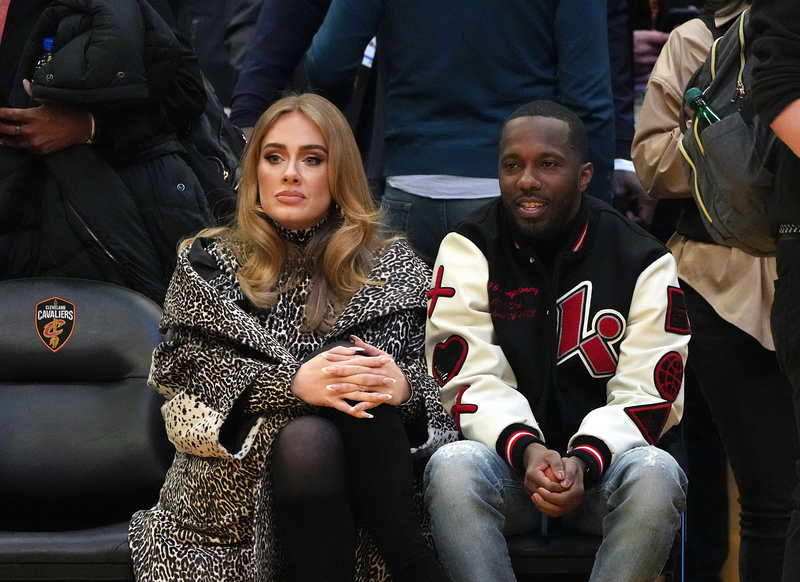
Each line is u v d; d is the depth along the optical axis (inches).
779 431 370.6
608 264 340.5
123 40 385.4
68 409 370.9
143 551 315.9
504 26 388.2
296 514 293.1
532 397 337.1
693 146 327.0
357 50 413.4
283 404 312.8
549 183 331.9
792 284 257.0
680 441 355.3
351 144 354.6
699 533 469.4
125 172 410.9
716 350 375.9
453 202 392.8
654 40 505.4
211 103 453.7
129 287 408.8
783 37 245.3
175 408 329.4
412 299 343.6
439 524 302.5
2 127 395.2
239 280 342.0
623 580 290.4
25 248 405.4
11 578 311.6
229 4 580.4
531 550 309.6
